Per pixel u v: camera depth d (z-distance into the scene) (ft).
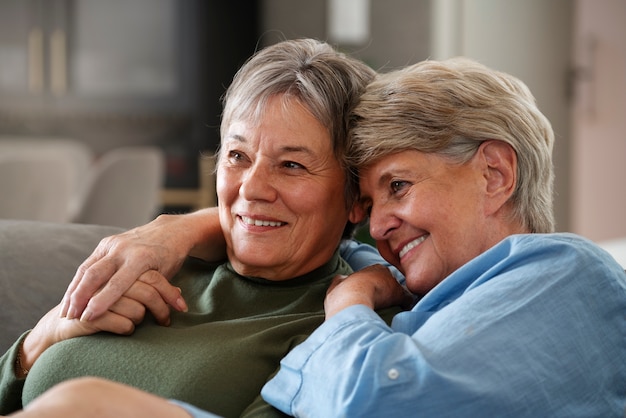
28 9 23.22
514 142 4.94
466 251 4.97
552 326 4.29
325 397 4.28
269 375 5.08
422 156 4.91
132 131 23.68
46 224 6.67
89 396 3.28
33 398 5.15
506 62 19.85
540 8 20.11
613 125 19.69
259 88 5.31
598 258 4.53
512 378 4.12
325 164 5.37
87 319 5.07
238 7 23.57
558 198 20.66
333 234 5.65
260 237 5.42
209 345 5.06
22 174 12.49
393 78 5.13
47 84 23.39
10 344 5.96
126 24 23.45
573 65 20.61
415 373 4.09
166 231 5.55
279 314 5.50
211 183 23.52
